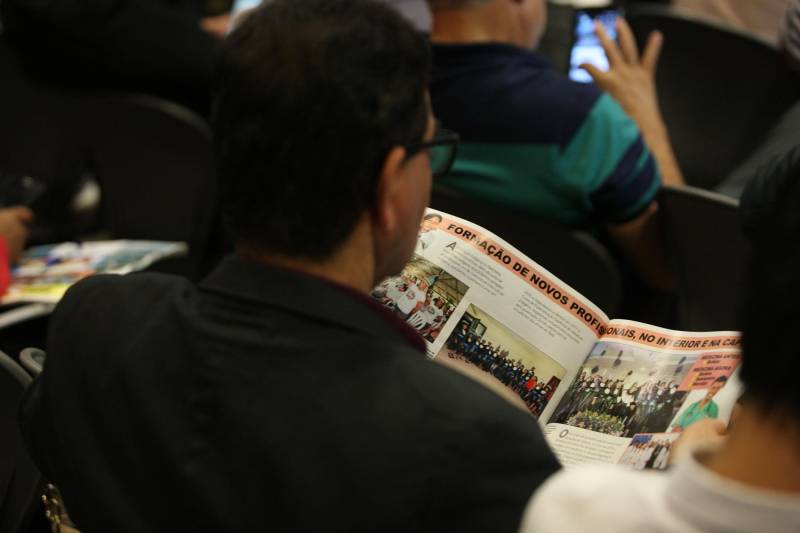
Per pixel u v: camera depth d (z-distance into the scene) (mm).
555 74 3670
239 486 1693
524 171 3596
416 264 2354
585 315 2338
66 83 5250
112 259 4277
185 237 5133
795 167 1422
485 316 2309
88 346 1928
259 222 1731
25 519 2539
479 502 1579
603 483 1403
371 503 1601
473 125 3611
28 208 4852
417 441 1607
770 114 4883
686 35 4973
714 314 3547
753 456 1289
